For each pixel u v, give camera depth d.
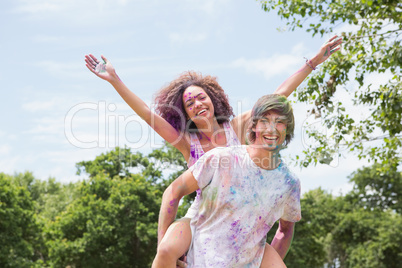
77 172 44.72
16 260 33.53
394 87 10.64
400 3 11.11
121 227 36.62
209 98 4.84
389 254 49.19
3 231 34.09
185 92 4.84
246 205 4.03
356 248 49.38
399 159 12.17
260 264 4.29
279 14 12.73
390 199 53.94
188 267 4.10
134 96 4.70
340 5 11.95
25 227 35.94
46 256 44.66
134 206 37.41
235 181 4.05
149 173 40.38
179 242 4.06
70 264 36.03
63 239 36.75
